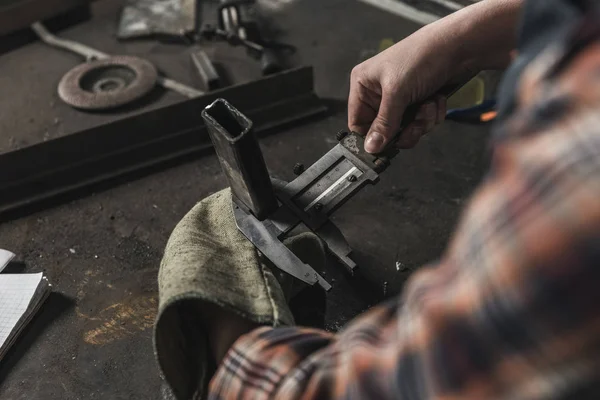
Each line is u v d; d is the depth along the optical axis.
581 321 0.17
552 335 0.18
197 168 1.09
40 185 1.04
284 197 0.64
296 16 1.52
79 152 1.06
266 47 1.39
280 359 0.37
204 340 0.53
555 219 0.17
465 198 0.97
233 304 0.50
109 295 0.87
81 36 1.53
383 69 0.70
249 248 0.61
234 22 1.42
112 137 1.07
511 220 0.19
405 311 0.25
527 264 0.18
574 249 0.17
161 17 1.54
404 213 0.95
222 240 0.63
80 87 1.33
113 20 1.58
